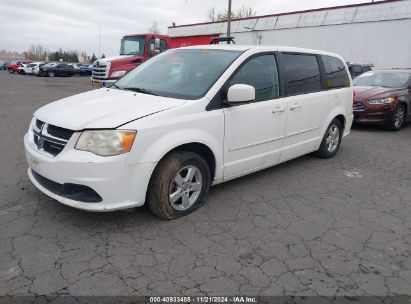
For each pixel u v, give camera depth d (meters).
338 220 3.89
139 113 3.34
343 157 6.40
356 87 9.52
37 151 3.44
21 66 41.41
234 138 4.07
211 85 3.88
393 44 21.91
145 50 13.31
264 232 3.55
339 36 24.47
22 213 3.68
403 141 7.98
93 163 3.08
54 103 3.95
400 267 3.06
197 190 3.86
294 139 5.07
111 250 3.11
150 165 3.31
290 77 4.89
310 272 2.94
